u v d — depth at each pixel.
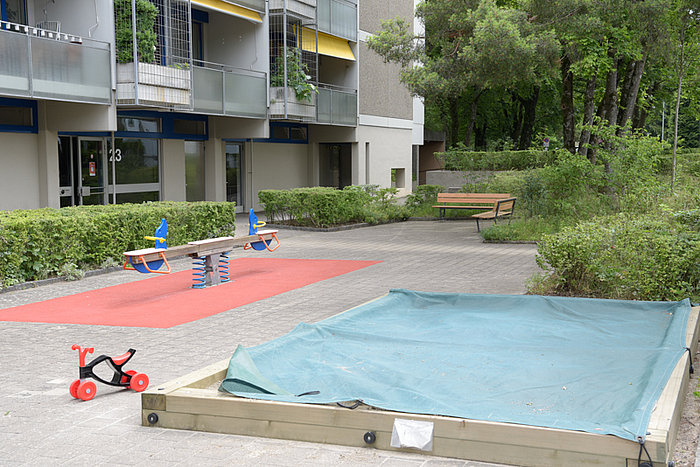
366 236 19.22
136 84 17.69
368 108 31.12
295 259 14.77
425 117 45.12
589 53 19.22
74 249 12.64
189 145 24.34
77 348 5.72
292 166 29.84
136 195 21.97
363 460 4.28
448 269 12.85
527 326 7.38
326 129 30.38
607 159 18.16
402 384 5.39
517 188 21.72
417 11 21.05
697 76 22.52
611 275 9.12
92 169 20.22
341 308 9.49
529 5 18.72
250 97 22.95
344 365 5.95
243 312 9.34
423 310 8.41
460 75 19.30
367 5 30.78
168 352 7.22
